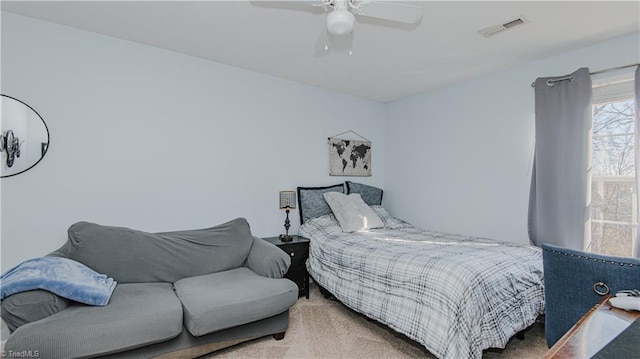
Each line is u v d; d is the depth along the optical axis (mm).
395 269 2301
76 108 2500
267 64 3197
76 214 2498
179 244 2623
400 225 3803
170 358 1945
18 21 2297
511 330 2014
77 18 2340
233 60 3111
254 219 3416
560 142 2801
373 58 3000
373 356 2164
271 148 3543
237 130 3305
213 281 2395
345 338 2414
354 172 4246
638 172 2410
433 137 3965
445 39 2586
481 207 3463
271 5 2104
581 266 1483
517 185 3170
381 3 1782
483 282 1951
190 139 3020
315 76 3531
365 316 2590
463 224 3635
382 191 4469
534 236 2996
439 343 1864
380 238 3080
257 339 2395
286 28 2449
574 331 993
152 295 2080
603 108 2775
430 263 2145
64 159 2455
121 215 2682
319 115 3934
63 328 1612
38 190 2363
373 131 4480
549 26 2361
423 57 2965
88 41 2547
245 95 3352
